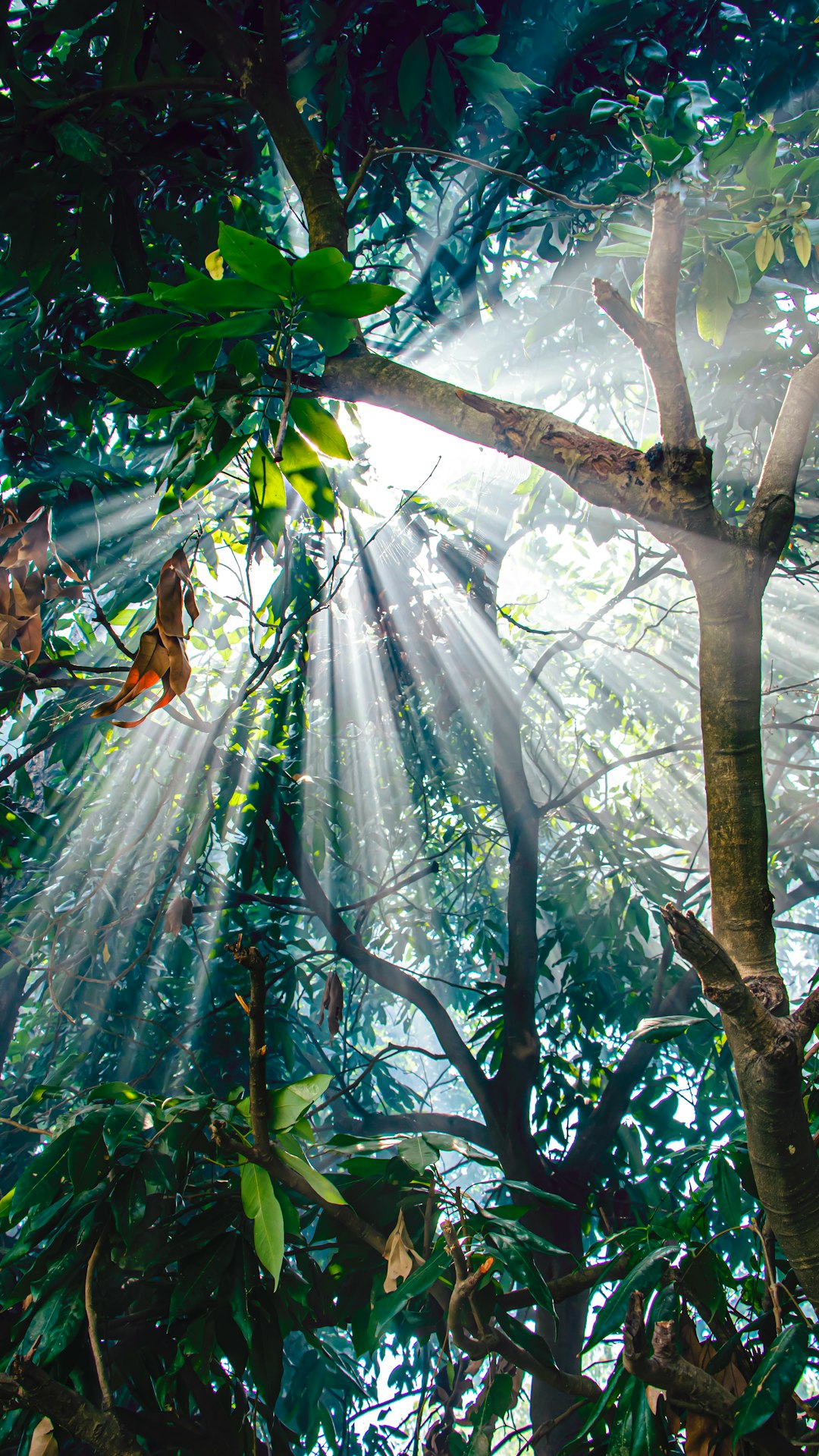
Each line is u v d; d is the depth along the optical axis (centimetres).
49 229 246
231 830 555
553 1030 607
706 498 123
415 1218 232
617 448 129
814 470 486
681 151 212
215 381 138
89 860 554
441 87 280
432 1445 241
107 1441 175
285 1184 199
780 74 342
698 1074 589
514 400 475
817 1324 163
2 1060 540
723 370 372
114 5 256
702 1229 214
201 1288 211
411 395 140
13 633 207
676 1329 175
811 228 215
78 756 477
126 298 122
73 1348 217
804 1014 111
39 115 224
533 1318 462
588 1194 494
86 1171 209
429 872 582
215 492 507
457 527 582
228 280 112
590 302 392
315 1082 190
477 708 612
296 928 698
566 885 622
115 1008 575
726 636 124
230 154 307
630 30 341
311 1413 388
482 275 458
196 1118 218
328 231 174
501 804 597
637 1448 157
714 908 123
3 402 358
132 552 450
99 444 452
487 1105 509
